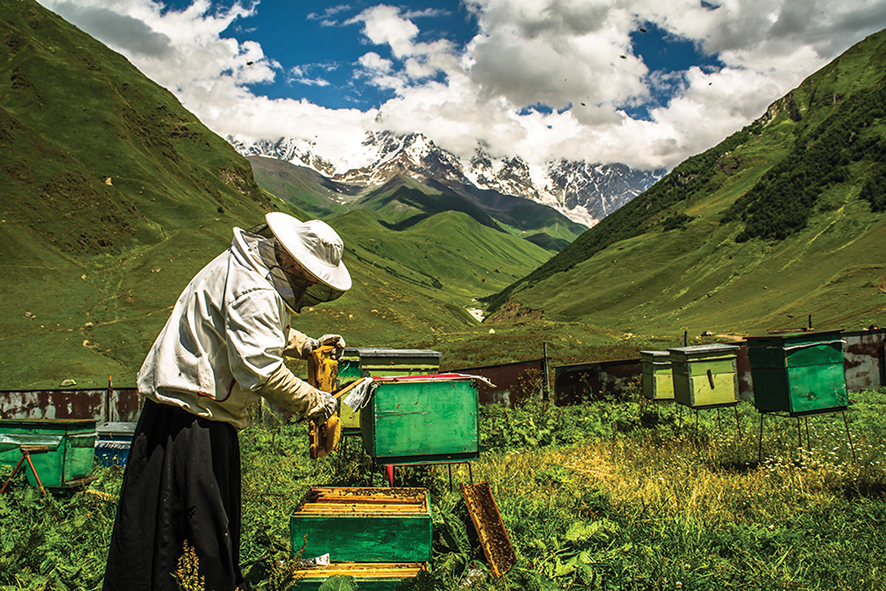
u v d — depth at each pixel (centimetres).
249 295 249
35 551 387
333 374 320
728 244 12338
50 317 5656
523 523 487
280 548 407
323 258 270
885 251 8400
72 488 579
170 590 253
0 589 337
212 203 11581
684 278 12038
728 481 650
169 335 264
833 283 7488
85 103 11206
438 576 355
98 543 432
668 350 1019
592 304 12381
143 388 265
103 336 5325
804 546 450
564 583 379
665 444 889
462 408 508
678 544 448
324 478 657
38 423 584
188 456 256
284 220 273
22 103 10800
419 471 658
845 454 740
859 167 11606
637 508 536
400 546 370
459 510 461
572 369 1405
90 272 7081
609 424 1113
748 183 16825
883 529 482
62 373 4294
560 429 1098
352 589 309
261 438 988
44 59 11794
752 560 421
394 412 497
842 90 18025
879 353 1614
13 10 13412
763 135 19338
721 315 8769
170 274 7262
